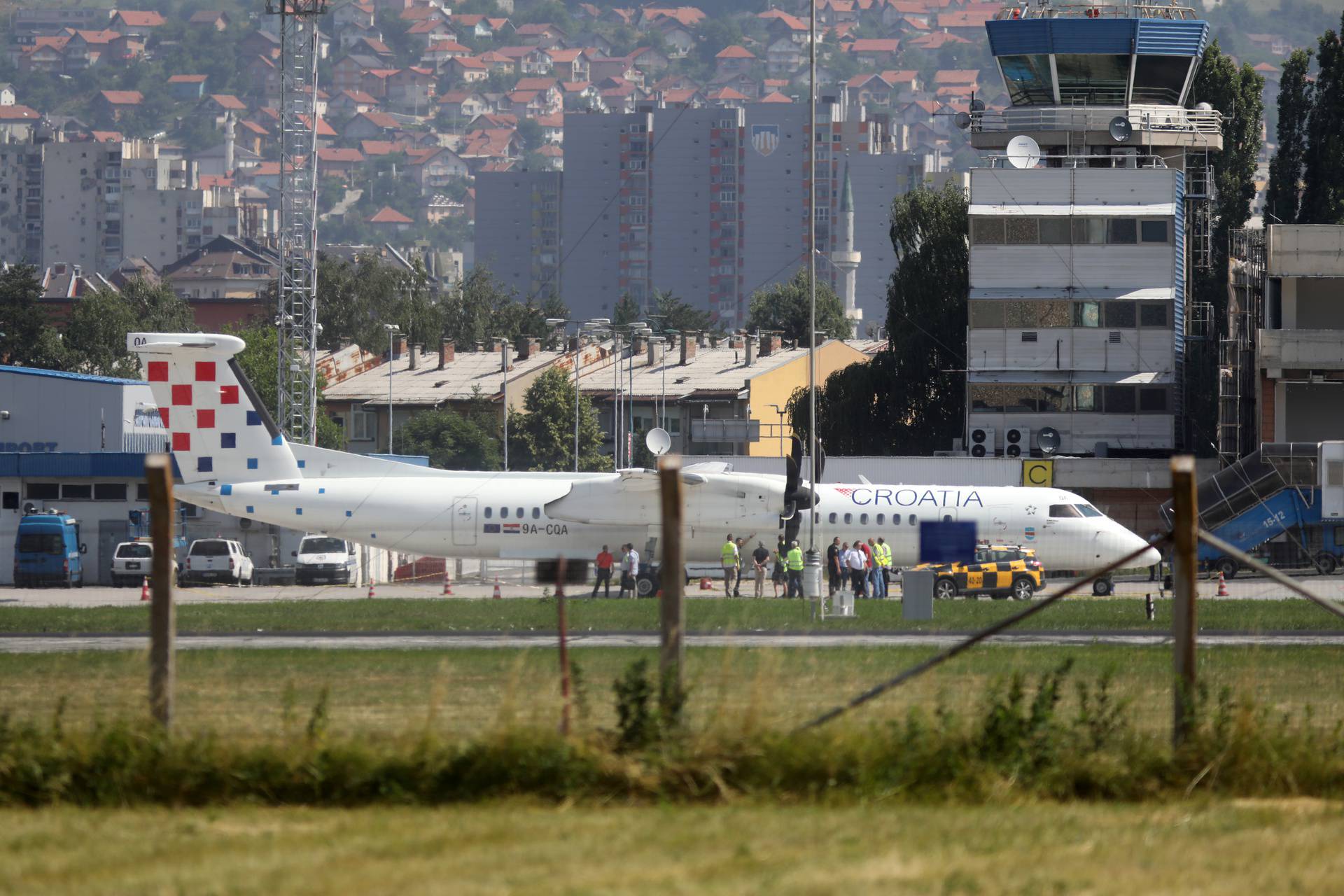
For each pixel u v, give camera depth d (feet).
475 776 209.36
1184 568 216.74
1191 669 217.77
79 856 179.52
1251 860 176.45
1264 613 510.99
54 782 208.44
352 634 438.40
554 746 210.38
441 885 165.48
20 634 445.37
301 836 188.14
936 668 334.65
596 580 644.27
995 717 217.15
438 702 258.78
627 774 206.90
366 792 208.13
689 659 337.52
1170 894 164.14
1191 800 208.54
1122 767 212.84
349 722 246.68
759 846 181.06
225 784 208.85
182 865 174.91
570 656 366.84
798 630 446.60
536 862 173.99
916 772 209.97
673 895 162.09
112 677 323.37
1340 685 315.58
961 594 635.25
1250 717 219.61
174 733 216.54
